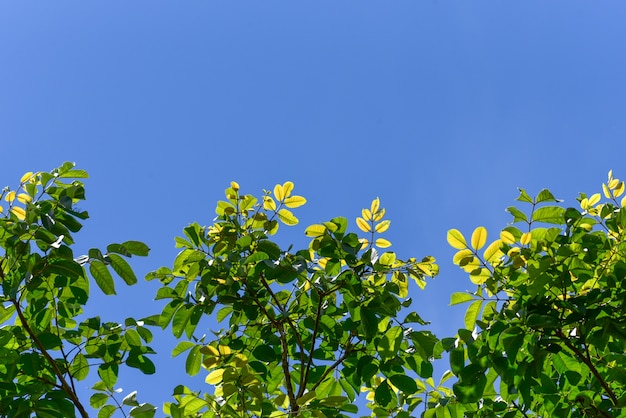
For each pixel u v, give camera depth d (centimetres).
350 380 466
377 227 480
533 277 402
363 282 456
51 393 390
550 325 389
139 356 416
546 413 437
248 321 493
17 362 398
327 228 460
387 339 435
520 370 406
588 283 421
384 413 482
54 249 392
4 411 379
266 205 493
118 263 401
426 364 447
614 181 455
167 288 451
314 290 454
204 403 407
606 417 413
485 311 419
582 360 416
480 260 421
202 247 468
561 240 414
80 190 428
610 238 427
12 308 407
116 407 402
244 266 446
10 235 409
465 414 451
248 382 396
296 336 467
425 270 463
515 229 420
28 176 446
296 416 388
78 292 423
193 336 445
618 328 393
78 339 423
